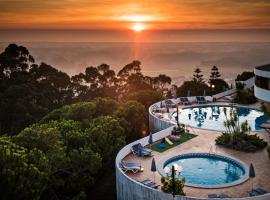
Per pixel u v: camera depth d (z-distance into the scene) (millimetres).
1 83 79562
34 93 74188
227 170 31562
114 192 33438
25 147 27984
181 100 59906
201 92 74000
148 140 37531
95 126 36844
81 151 29641
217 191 26422
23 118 65562
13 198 21250
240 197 25375
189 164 33031
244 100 58344
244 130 37719
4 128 68000
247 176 28812
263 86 50281
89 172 30250
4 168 21453
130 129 43188
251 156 33781
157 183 28000
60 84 90688
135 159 33344
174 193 24422
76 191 29969
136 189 26875
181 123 44969
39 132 28938
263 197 24000
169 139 39094
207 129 43031
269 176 28906
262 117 51219
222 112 54688
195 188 27000
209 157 34500
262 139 37125
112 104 48281
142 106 48719
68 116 42094
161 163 32188
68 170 29219
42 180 23812
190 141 38688
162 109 53875
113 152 34781
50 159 26859
